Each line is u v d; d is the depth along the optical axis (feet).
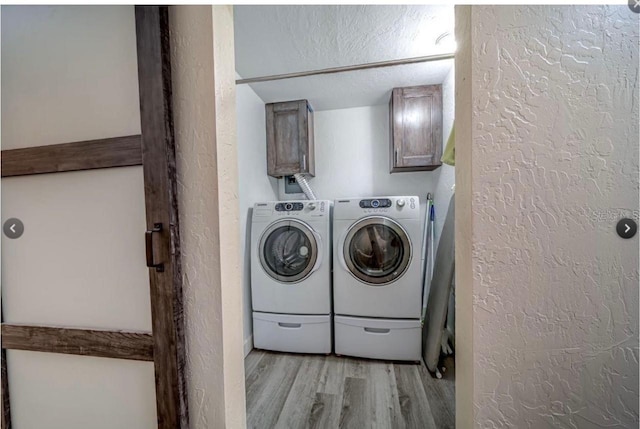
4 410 2.78
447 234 5.79
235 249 2.57
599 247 1.95
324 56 5.46
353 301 5.95
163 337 2.31
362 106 8.41
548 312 2.00
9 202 2.68
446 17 4.34
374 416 4.23
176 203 2.34
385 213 5.93
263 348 6.33
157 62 2.22
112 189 2.44
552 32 1.90
